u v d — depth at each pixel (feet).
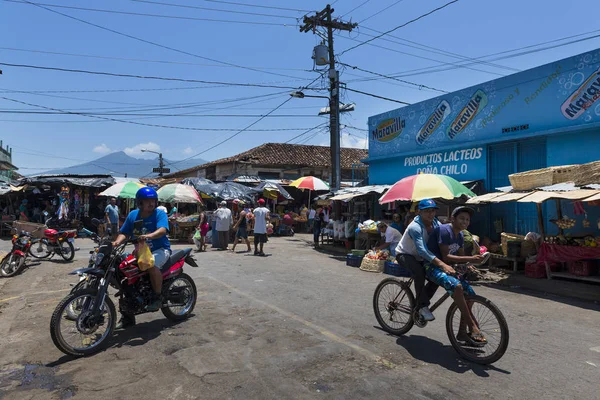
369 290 27.32
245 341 17.10
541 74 35.73
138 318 20.39
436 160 46.24
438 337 17.87
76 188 71.26
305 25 62.90
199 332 18.24
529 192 29.78
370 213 53.31
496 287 29.17
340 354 15.72
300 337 17.63
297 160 100.17
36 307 22.54
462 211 16.01
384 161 54.34
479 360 14.98
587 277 27.35
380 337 17.74
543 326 20.04
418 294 16.85
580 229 32.45
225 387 12.98
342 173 102.83
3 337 17.65
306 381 13.43
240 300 24.14
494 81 39.75
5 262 32.09
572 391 12.93
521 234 36.88
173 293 19.19
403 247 17.33
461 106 43.16
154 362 14.92
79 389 12.91
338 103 61.00
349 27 62.95
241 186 74.38
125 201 74.43
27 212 72.90
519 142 37.70
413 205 39.47
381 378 13.69
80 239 61.57
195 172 122.11
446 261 16.12
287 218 74.28
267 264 38.37
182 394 12.55
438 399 12.31
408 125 50.29
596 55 31.71
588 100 32.22
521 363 15.17
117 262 17.33
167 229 18.79
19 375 13.93
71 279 30.50
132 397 12.38
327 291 26.89
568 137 33.58
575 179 27.63
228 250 49.21
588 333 18.95
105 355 15.60
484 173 40.65
